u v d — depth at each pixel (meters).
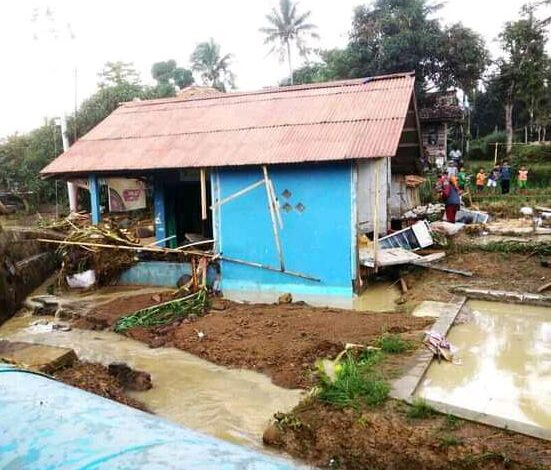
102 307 10.53
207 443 1.76
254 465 1.59
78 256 12.18
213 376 7.21
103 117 25.88
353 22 29.27
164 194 14.42
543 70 30.30
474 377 6.27
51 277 13.61
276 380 6.88
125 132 13.75
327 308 9.66
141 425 1.86
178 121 13.60
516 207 19.19
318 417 5.32
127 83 28.92
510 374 6.37
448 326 8.05
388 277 12.05
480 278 10.77
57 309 10.87
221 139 12.05
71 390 2.25
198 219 15.20
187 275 11.87
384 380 5.95
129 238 12.65
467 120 35.72
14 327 10.15
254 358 7.52
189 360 7.86
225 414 6.07
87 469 1.53
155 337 8.89
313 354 7.35
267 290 11.45
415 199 19.64
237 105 13.50
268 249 11.36
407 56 27.02
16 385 2.25
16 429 1.83
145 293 11.48
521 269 10.96
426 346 7.09
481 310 9.28
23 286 11.85
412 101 12.16
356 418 5.16
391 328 8.02
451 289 10.20
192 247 13.38
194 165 11.34
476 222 15.99
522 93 30.58
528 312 9.09
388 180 13.88
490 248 12.14
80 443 1.69
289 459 5.06
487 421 4.86
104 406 2.05
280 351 7.55
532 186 26.17
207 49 47.91
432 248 12.81
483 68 28.03
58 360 6.96
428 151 29.12
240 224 11.54
